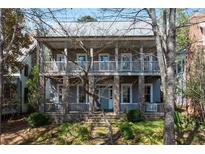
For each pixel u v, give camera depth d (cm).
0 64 1773
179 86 2914
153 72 2752
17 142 2153
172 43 1486
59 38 2570
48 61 2767
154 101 3131
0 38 1825
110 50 3041
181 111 2833
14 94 3172
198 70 2328
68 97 2797
